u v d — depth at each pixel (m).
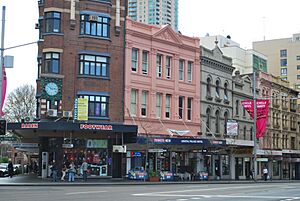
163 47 48.44
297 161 75.31
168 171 45.47
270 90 70.88
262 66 74.69
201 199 20.89
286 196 23.64
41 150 43.06
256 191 28.25
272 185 38.97
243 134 61.62
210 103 54.25
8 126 39.00
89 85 42.38
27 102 73.19
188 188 30.97
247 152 58.34
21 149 53.06
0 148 100.31
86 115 40.66
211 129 54.22
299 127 82.44
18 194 22.97
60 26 42.03
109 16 44.00
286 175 75.00
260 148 66.19
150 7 139.88
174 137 46.69
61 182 36.12
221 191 27.75
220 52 56.97
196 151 49.81
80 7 42.94
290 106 78.88
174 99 49.22
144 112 46.50
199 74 52.53
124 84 44.47
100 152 42.75
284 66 112.56
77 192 24.94
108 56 43.59
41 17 43.66
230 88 58.91
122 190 27.41
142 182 38.72
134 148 44.41
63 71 41.59
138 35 46.03
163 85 48.16
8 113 72.12
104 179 41.41
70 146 39.44
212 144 47.00
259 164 65.94
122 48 44.72
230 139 54.09
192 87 51.53
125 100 44.34
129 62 45.03
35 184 33.00
